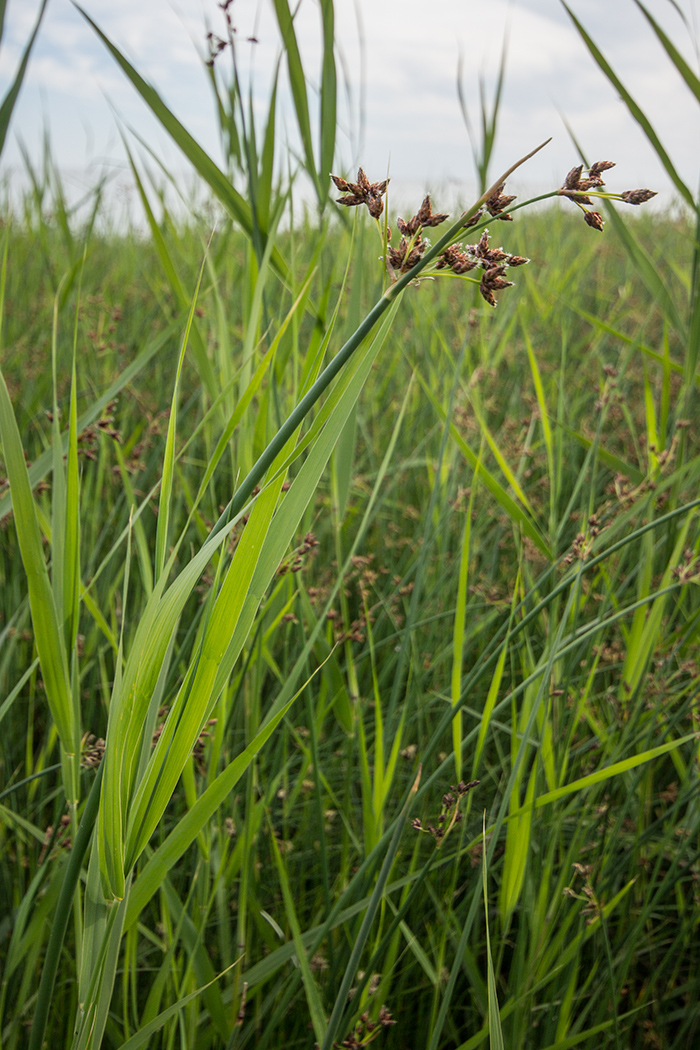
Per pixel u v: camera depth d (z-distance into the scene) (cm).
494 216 31
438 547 84
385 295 31
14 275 127
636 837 58
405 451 103
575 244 197
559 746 57
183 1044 45
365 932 43
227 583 33
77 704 39
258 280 50
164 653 33
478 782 44
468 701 75
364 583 74
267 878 62
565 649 49
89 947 36
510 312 98
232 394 56
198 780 54
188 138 46
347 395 35
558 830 52
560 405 67
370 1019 49
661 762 71
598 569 59
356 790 73
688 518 60
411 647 66
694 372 62
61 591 38
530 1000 51
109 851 34
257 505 32
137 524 50
